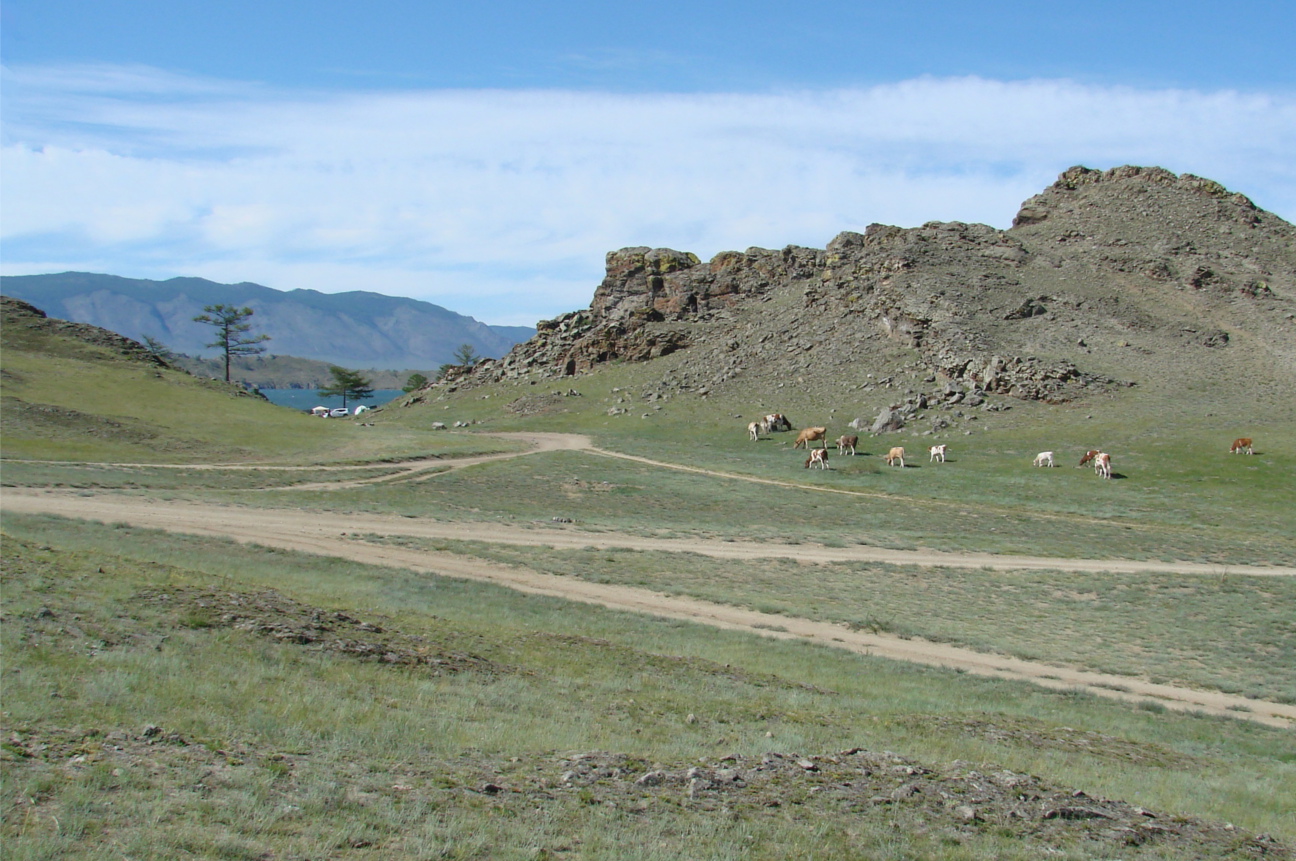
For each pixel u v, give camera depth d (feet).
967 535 172.65
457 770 37.06
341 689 47.73
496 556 129.39
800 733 52.06
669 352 480.64
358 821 29.53
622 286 558.15
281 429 289.53
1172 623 110.52
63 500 146.72
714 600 110.63
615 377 462.19
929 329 379.55
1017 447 274.36
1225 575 135.54
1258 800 50.01
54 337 337.11
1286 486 209.67
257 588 74.79
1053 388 319.88
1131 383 325.42
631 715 52.60
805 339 431.84
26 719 35.24
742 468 258.98
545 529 162.20
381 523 154.92
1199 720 73.87
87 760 31.63
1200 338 372.99
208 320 571.69
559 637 78.74
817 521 187.01
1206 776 55.72
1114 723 69.41
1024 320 385.29
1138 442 263.29
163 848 25.52
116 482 174.81
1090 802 42.39
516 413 424.46
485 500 196.13
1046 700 75.66
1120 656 96.17
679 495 213.05
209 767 32.94
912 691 73.87
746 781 39.99
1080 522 187.01
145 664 45.73
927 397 331.98
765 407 370.94
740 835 33.14
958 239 477.36
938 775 43.50
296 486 197.57
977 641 97.81
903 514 194.90
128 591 61.52
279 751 36.22
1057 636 104.22
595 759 40.81
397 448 276.41
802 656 84.23
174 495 165.68
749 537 163.94
